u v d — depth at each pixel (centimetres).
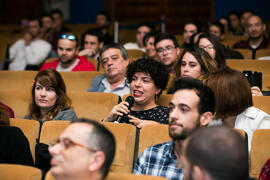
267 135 261
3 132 272
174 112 222
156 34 522
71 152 176
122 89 420
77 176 177
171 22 1202
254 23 620
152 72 326
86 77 450
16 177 212
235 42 676
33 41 679
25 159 272
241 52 570
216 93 274
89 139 178
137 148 277
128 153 273
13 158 270
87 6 1251
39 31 686
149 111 327
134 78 331
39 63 666
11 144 271
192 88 224
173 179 234
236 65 475
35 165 278
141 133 278
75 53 505
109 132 183
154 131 276
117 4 1227
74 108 378
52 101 357
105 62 419
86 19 1258
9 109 364
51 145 187
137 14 1219
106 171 180
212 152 145
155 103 352
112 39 739
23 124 301
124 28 900
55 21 881
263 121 280
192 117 221
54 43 777
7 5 1220
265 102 331
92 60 548
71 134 179
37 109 365
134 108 334
